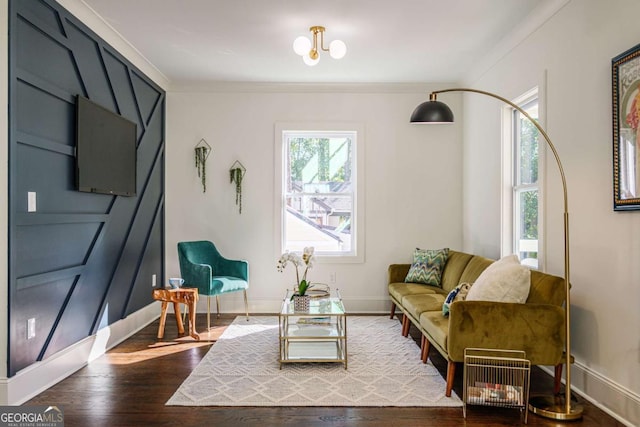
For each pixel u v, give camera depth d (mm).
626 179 2406
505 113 4070
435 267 4590
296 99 5273
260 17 3436
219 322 4789
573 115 2953
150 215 4801
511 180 4066
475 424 2494
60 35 3059
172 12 3359
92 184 3451
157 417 2559
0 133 2543
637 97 2311
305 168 5375
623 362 2479
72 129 3223
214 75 4934
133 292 4367
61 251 3131
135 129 4266
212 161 5262
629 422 2420
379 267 5285
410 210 5289
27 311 2766
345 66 4609
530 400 2717
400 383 3068
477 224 4766
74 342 3318
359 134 5254
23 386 2721
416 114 3268
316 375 3217
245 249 5270
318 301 3807
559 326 2654
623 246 2475
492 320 2670
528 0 3154
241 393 2889
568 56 3006
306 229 5363
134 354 3695
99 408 2670
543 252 3307
